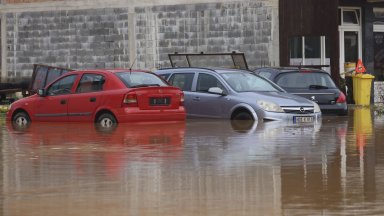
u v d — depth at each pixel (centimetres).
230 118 3512
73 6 6019
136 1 5803
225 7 5541
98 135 2920
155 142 2662
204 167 2078
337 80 5169
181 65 5641
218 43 5566
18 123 3603
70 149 2500
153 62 5753
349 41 5747
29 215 1514
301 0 5297
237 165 2111
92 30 5966
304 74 4078
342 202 1616
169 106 3409
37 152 2436
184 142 2656
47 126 3375
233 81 3609
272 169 2041
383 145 2577
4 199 1669
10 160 2256
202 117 3606
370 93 5362
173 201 1630
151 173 1984
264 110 3431
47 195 1708
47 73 5184
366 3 5738
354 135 2920
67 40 6047
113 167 2089
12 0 6209
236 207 1566
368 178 1908
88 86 3447
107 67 5906
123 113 3297
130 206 1582
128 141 2702
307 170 2025
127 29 5838
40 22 6128
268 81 3725
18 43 6206
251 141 2681
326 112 4047
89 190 1759
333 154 2339
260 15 5441
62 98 3509
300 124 3388
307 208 1555
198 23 5619
